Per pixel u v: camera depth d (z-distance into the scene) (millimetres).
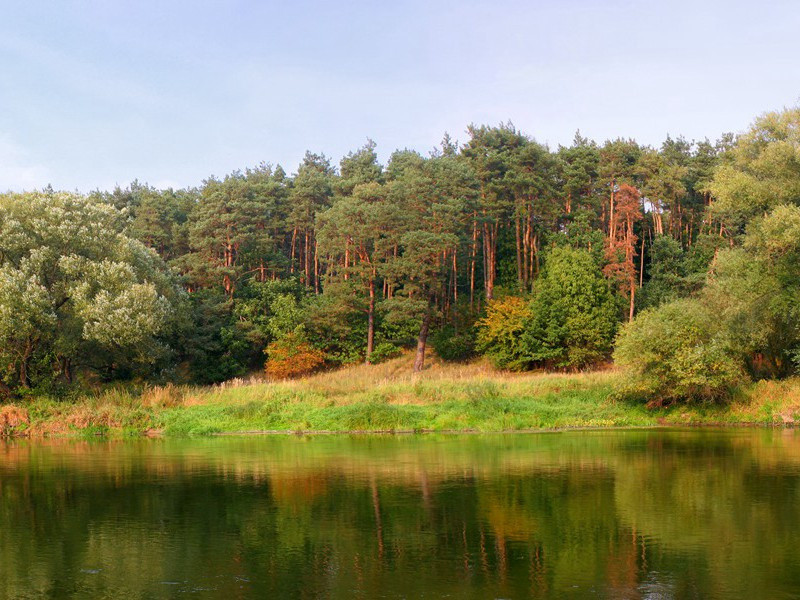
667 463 19938
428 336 62906
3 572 10203
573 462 20297
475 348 57375
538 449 23406
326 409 32688
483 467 19406
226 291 63938
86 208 42719
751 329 34562
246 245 67062
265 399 34875
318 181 77062
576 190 69125
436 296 62312
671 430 29891
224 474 18641
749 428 30453
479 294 64562
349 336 61219
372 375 53781
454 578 9695
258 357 62688
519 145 71688
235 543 11641
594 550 11008
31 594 9242
